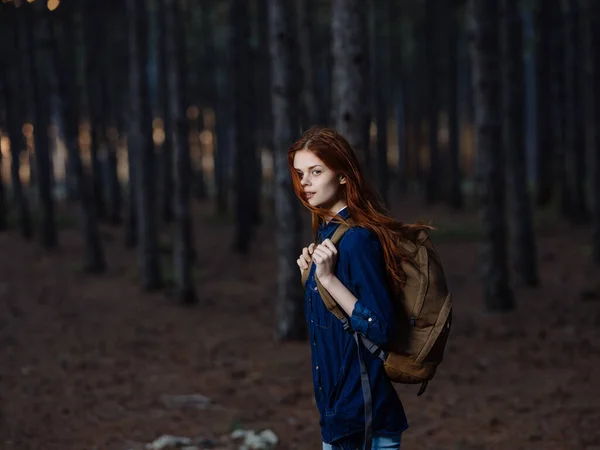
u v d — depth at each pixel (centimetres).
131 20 1248
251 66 2006
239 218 1698
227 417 595
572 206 1855
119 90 2677
